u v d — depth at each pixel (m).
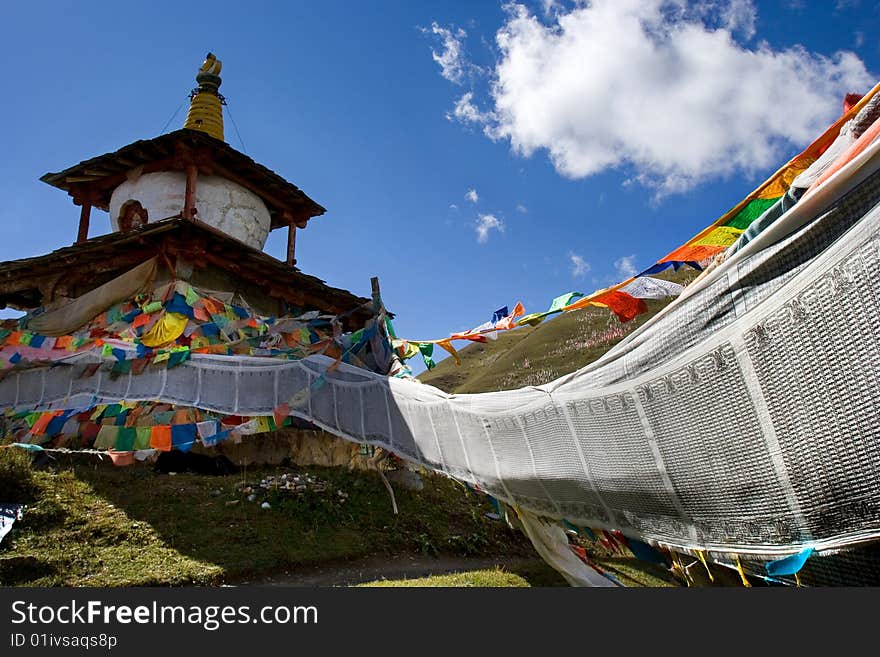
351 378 9.44
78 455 11.34
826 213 3.70
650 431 4.77
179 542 8.55
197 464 12.15
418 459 7.88
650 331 4.78
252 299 17.14
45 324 14.91
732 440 4.18
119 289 14.56
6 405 12.49
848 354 3.55
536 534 6.93
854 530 3.55
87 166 17.56
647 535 5.00
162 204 17.16
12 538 7.86
